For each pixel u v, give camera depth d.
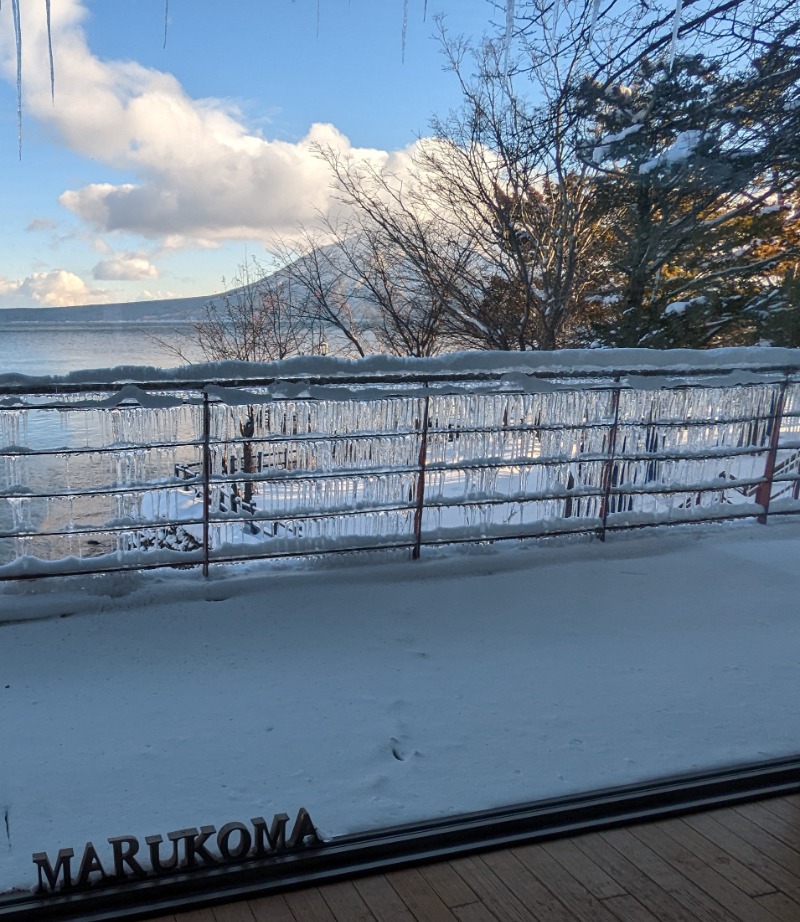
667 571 4.55
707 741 2.76
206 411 3.85
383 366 4.09
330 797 2.36
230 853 2.00
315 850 2.04
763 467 5.53
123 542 4.22
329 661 3.33
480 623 3.79
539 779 2.49
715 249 10.14
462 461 4.44
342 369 4.01
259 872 1.97
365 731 2.77
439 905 1.92
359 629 3.66
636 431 4.83
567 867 2.07
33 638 3.42
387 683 3.15
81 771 2.47
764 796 2.42
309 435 4.11
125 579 3.92
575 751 2.67
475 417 4.43
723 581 4.43
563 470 4.88
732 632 3.79
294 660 3.33
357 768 2.53
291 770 2.51
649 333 9.83
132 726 2.76
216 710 2.89
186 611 3.74
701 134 8.59
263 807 2.30
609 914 1.90
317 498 4.25
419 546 4.48
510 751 2.66
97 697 2.96
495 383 4.33
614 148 9.10
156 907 1.86
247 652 3.39
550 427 4.57
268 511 4.12
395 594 4.06
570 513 5.10
